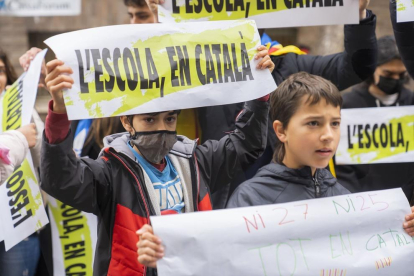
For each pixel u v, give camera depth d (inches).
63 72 103.6
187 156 117.3
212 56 113.7
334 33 276.4
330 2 134.2
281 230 104.5
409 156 165.2
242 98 114.0
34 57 149.1
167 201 113.4
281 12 133.7
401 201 110.3
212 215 102.3
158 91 110.0
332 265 105.2
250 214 104.2
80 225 147.6
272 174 114.0
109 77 107.4
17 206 129.8
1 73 163.0
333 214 107.1
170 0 130.5
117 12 313.1
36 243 153.4
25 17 310.0
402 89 183.5
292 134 109.8
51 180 104.7
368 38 144.4
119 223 110.7
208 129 146.6
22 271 151.1
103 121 152.2
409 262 108.4
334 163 169.0
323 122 108.1
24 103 131.6
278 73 155.8
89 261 147.3
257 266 102.6
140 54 110.0
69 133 105.2
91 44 107.8
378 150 165.8
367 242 107.8
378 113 165.6
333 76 153.1
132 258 109.8
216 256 100.9
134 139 113.0
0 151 111.9
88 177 108.6
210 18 131.6
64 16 312.5
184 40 113.1
